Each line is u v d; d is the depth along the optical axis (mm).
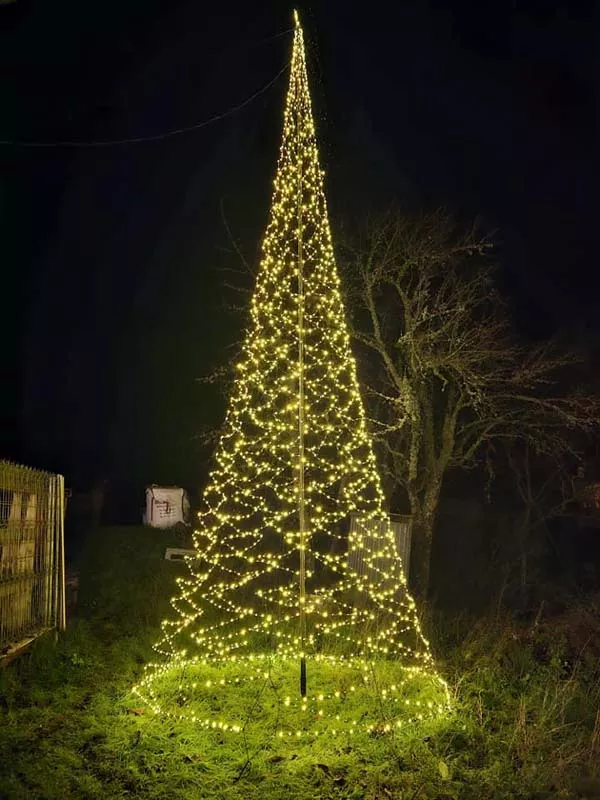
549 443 14656
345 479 13523
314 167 8125
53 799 5758
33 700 7719
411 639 10305
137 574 13664
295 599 11797
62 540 10234
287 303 10852
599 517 16078
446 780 6273
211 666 8875
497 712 7680
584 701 7898
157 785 6086
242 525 15672
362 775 6348
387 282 13695
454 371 13297
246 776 6285
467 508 17047
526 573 15055
